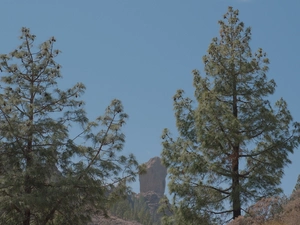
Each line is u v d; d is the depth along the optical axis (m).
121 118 22.59
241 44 23.78
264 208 17.89
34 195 19.14
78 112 22.44
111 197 21.69
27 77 23.14
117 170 21.53
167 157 22.48
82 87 23.25
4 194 19.73
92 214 21.30
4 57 22.83
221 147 21.41
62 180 19.67
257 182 20.52
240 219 18.25
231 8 24.98
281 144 21.44
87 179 20.17
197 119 21.62
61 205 20.05
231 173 21.25
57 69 23.48
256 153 21.83
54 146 20.91
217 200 21.06
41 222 20.14
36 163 20.09
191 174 21.47
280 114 22.30
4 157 20.36
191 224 20.83
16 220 19.59
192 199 21.25
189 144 22.05
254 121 21.89
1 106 20.83
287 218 16.69
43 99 22.27
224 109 21.48
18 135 20.55
